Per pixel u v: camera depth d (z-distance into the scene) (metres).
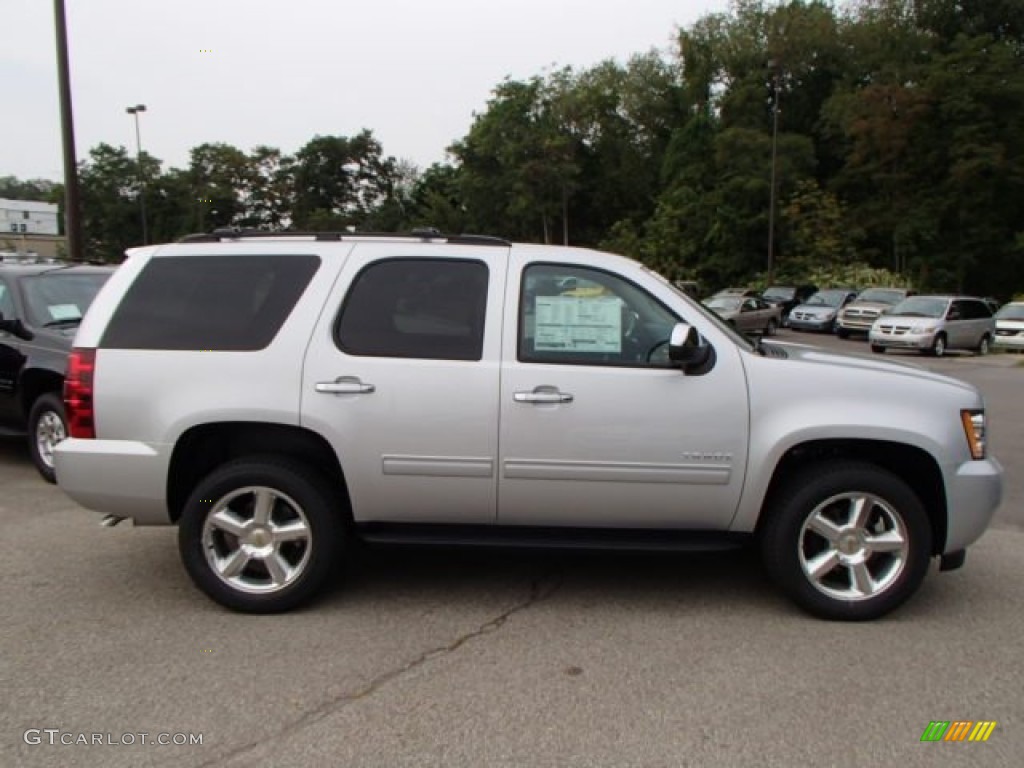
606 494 4.13
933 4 52.97
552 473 4.10
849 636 3.99
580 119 66.06
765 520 4.22
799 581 4.14
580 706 3.31
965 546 4.19
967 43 44.03
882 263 49.09
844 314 28.41
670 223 54.34
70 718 3.21
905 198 46.12
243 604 4.20
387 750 3.00
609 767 2.90
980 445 4.18
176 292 4.30
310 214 82.81
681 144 56.66
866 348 24.17
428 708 3.29
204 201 77.06
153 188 71.19
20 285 7.40
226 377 4.14
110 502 4.23
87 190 70.44
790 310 35.34
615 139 68.81
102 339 4.25
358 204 88.25
